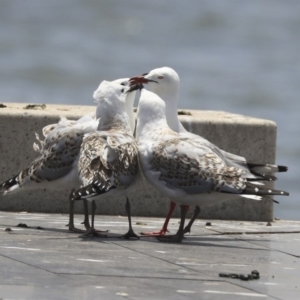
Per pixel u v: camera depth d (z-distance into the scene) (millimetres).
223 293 11094
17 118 17109
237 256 13422
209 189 14016
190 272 12133
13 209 17250
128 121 14938
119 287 11094
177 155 14164
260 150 17562
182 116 17578
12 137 17141
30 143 17172
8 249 13039
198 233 15438
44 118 17141
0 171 17203
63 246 13445
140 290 11008
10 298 10383
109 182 13688
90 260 12508
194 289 11211
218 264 12766
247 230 15992
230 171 14070
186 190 14156
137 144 14586
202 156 14195
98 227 15555
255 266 12766
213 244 14352
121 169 13906
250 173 14602
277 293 11242
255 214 17562
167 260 12812
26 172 15227
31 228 15117
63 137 14898
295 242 14906
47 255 12711
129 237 14438
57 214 17125
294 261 13250
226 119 17578
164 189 14305
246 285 11570
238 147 17500
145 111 14695
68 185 15023
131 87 15469
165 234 14992
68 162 14844
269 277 12094
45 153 15109
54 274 11594
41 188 16422
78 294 10688
